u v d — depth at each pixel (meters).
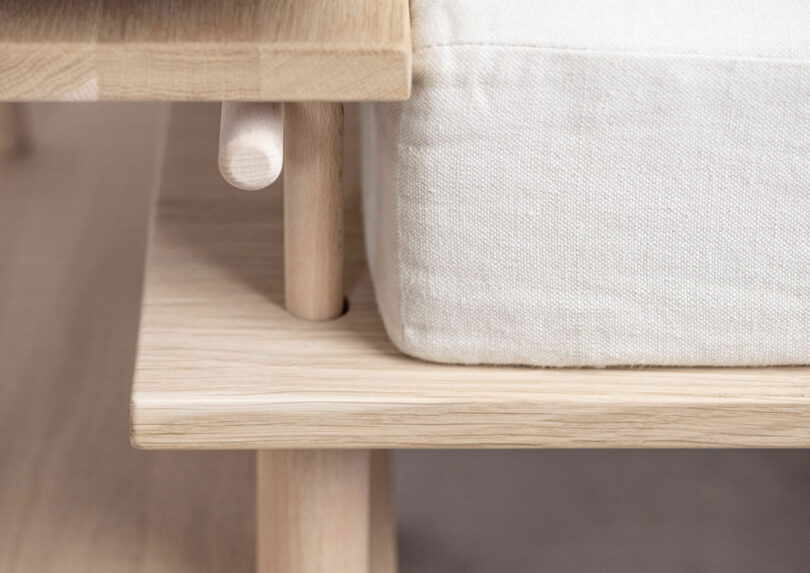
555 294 0.56
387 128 0.55
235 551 0.79
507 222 0.54
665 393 0.57
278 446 0.57
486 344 0.58
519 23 0.52
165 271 0.67
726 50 0.52
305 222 0.60
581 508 1.01
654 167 0.53
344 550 0.72
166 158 0.82
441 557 0.95
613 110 0.52
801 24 0.53
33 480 0.85
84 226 1.16
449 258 0.55
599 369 0.59
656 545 0.97
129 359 0.98
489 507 1.01
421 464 1.07
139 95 0.47
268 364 0.59
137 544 0.79
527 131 0.52
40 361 0.97
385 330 0.62
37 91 0.47
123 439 0.89
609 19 0.53
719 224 0.55
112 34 0.47
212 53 0.47
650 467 1.07
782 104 0.52
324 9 0.50
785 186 0.54
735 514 1.01
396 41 0.48
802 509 1.02
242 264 0.69
